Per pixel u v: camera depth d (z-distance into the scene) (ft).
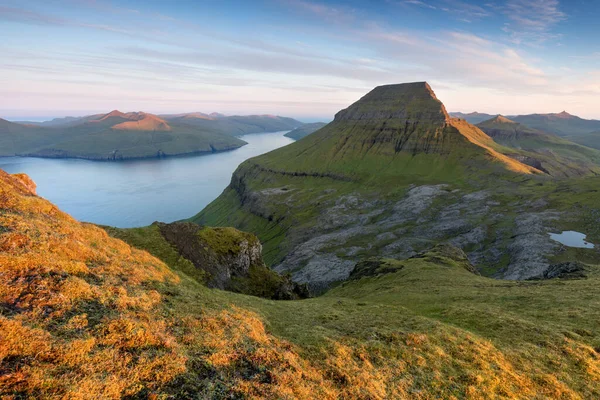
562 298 125.08
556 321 104.47
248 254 234.79
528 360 79.71
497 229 460.55
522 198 568.41
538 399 65.72
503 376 71.82
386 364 71.67
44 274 61.00
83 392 41.55
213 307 81.20
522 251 363.35
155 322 61.67
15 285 55.11
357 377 64.18
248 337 68.59
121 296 65.72
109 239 102.17
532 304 122.83
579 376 75.10
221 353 58.80
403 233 534.78
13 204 83.15
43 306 53.72
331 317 105.09
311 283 428.15
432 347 80.38
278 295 225.76
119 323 56.03
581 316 105.19
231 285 194.39
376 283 222.69
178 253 177.88
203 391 48.70
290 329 86.17
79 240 84.02
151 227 192.44
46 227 78.74
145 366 49.34
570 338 90.58
